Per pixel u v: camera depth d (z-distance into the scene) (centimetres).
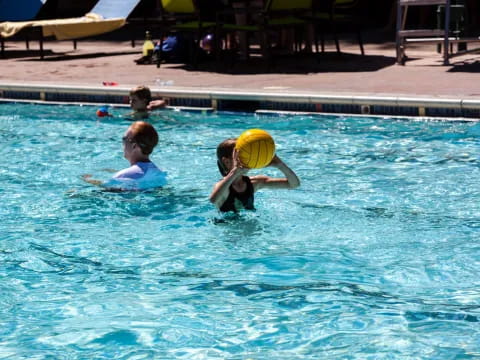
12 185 739
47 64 1608
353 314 425
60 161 843
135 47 1939
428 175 747
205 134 974
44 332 410
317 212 631
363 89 1120
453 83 1143
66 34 1717
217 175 760
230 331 406
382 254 529
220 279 488
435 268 499
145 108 1088
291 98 1080
